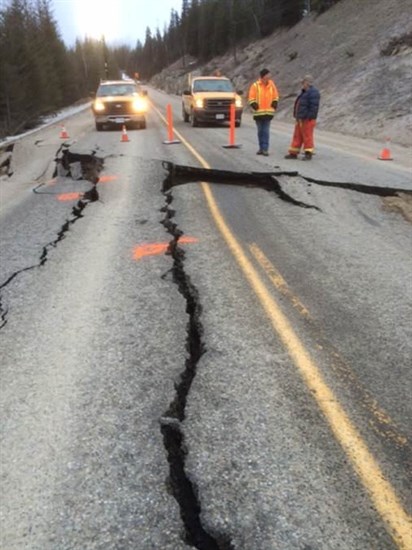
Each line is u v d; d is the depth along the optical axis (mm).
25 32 33625
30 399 3057
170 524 2166
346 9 32750
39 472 2469
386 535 2096
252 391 3074
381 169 9750
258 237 6039
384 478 2396
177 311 4164
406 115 16156
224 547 2064
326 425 2766
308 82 10320
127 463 2514
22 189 9664
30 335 3846
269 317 4016
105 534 2121
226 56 65875
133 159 10633
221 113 18500
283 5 47281
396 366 3342
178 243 5824
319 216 6934
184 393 3082
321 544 2053
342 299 4355
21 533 2139
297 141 10805
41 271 5156
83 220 6918
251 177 8898
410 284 4691
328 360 3410
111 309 4219
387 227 6566
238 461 2508
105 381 3211
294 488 2334
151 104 37594
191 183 8883
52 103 35812
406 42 20750
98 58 76938
